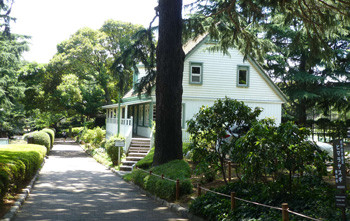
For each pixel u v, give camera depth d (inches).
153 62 658.2
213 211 298.5
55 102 1855.3
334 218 224.8
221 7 636.7
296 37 602.2
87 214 334.6
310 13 536.1
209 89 1029.8
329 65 586.2
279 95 1071.6
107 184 574.9
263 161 275.4
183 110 1011.3
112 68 669.9
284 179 293.1
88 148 1408.7
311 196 278.8
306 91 1180.5
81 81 1884.8
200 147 402.6
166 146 560.1
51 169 778.8
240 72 1054.4
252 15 619.5
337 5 518.6
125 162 803.4
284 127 269.6
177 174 438.9
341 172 211.3
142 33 647.1
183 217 335.9
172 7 561.6
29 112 1964.8
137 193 486.3
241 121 403.5
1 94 1200.2
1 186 303.7
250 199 299.0
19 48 1302.9
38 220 302.5
